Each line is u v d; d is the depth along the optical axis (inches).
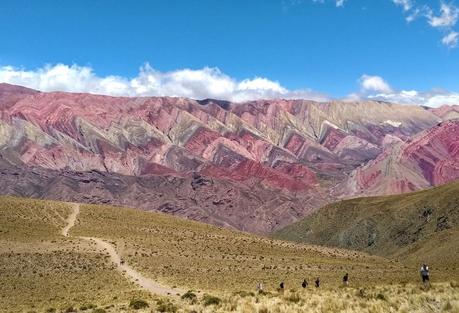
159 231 5447.8
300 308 1238.3
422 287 1400.1
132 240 4842.5
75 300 2472.9
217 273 3759.8
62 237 4677.7
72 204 6200.8
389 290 1403.8
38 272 3531.0
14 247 4077.3
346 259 4970.5
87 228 5246.1
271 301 1357.0
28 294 2930.6
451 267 4215.1
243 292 1763.0
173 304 1686.8
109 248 4424.2
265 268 4067.4
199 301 1654.8
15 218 5147.6
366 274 3777.1
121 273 3617.1
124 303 1942.7
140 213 6314.0
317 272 3902.6
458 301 1169.4
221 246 5034.5
